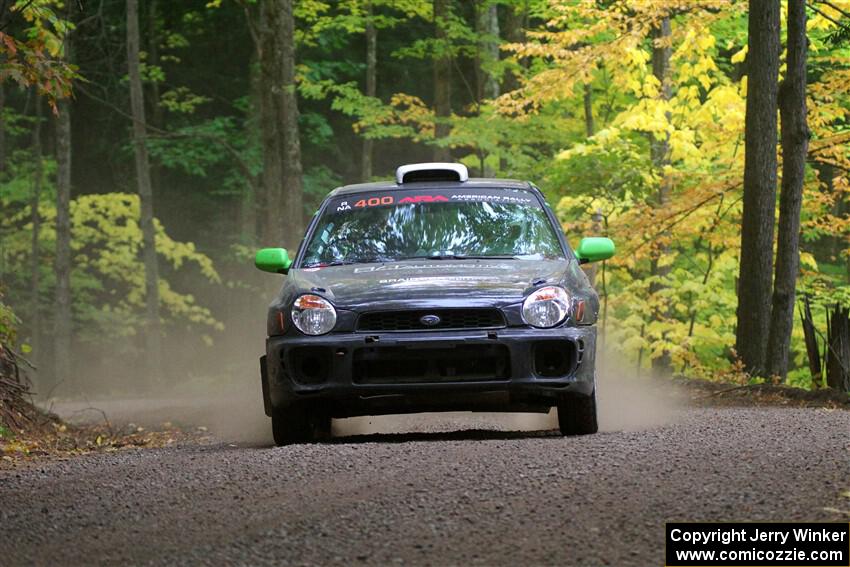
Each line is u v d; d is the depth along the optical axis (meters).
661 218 27.09
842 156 27.41
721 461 8.95
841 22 26.78
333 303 10.97
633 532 6.73
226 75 64.62
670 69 31.69
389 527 7.02
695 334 27.19
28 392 17.00
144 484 8.95
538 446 9.92
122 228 51.47
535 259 12.16
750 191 22.17
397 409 11.09
